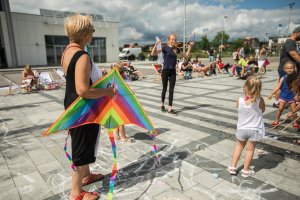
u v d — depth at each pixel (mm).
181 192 2754
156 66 13641
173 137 4410
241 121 2951
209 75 14680
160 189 2820
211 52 17984
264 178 3002
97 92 2219
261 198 2619
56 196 2730
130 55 39312
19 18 25922
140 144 4121
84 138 2342
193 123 5219
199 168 3281
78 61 2105
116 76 2533
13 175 3184
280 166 3291
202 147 3961
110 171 3250
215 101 7387
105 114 2436
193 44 5992
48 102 7738
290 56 5199
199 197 2656
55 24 28453
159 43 5703
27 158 3674
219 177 3049
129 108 2660
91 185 2926
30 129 5020
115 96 2523
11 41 24438
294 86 4352
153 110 6367
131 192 2773
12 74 18406
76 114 2236
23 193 2789
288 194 2682
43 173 3229
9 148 4051
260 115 2895
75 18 2227
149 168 3305
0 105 7348
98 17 32312
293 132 4527
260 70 14500
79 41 2289
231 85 10609
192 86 10500
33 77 9922
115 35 33625
